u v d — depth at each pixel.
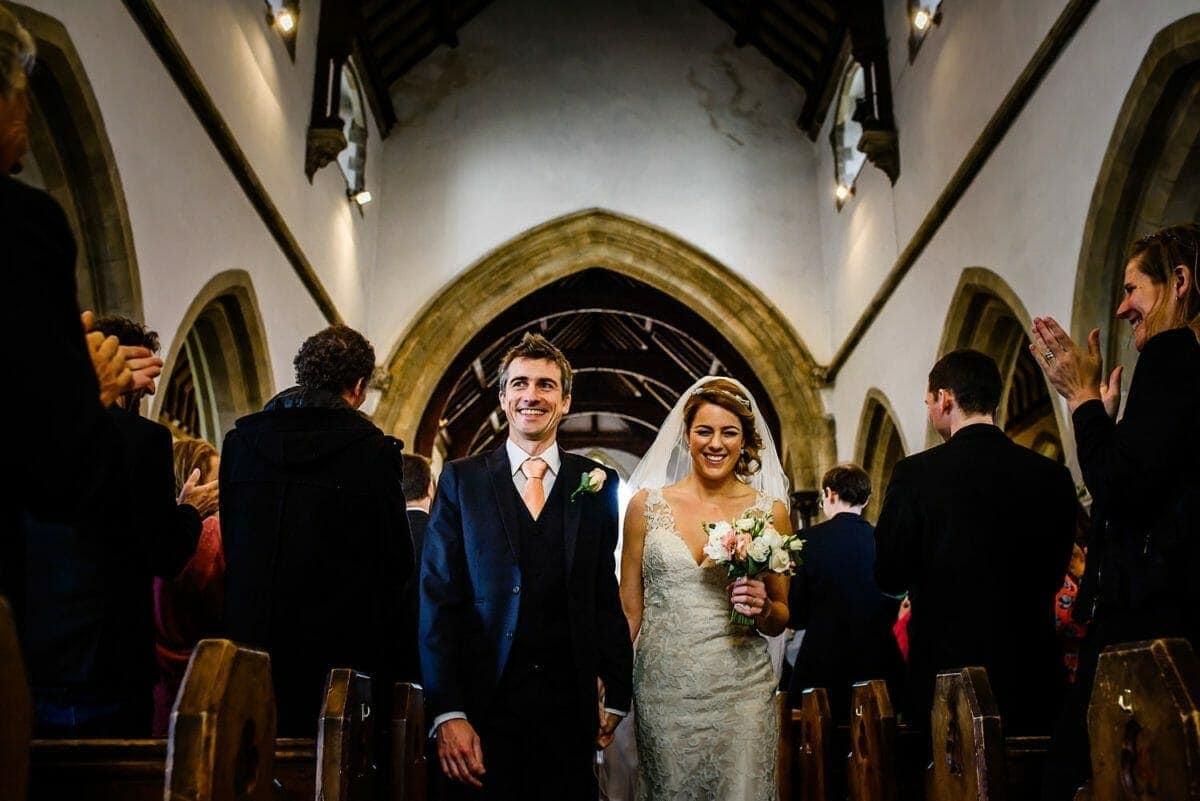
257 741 1.57
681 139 14.21
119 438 1.53
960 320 9.23
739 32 14.36
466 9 14.40
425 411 13.46
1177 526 1.94
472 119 14.13
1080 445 2.24
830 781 3.18
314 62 10.97
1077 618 2.20
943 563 3.08
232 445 2.84
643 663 3.28
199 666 1.45
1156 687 1.37
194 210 7.59
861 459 12.21
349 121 12.69
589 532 3.03
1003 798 1.93
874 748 2.61
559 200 13.87
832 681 4.42
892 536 3.20
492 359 18.44
